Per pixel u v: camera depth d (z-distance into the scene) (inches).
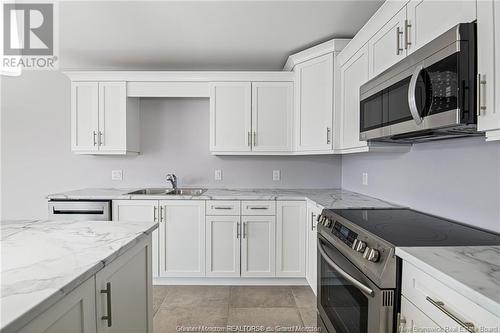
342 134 98.5
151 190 132.8
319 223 75.8
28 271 35.1
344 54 95.6
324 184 135.3
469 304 29.8
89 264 37.5
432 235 50.1
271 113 118.7
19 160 135.0
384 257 43.6
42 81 133.7
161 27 94.3
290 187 135.3
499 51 36.0
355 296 51.9
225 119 119.5
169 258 112.2
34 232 53.5
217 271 111.9
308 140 110.4
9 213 135.5
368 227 56.1
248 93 118.7
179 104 134.4
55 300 29.7
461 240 46.7
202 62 125.5
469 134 54.4
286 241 110.7
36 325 28.2
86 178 135.3
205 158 135.3
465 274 32.5
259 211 110.5
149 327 58.6
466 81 40.4
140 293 54.8
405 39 58.2
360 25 93.2
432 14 50.4
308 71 109.7
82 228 56.7
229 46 109.2
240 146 119.3
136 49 111.7
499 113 36.2
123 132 120.2
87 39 102.7
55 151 135.0
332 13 85.8
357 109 84.7
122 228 56.8
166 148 135.0
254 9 83.9
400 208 79.0
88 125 120.2
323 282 71.1
